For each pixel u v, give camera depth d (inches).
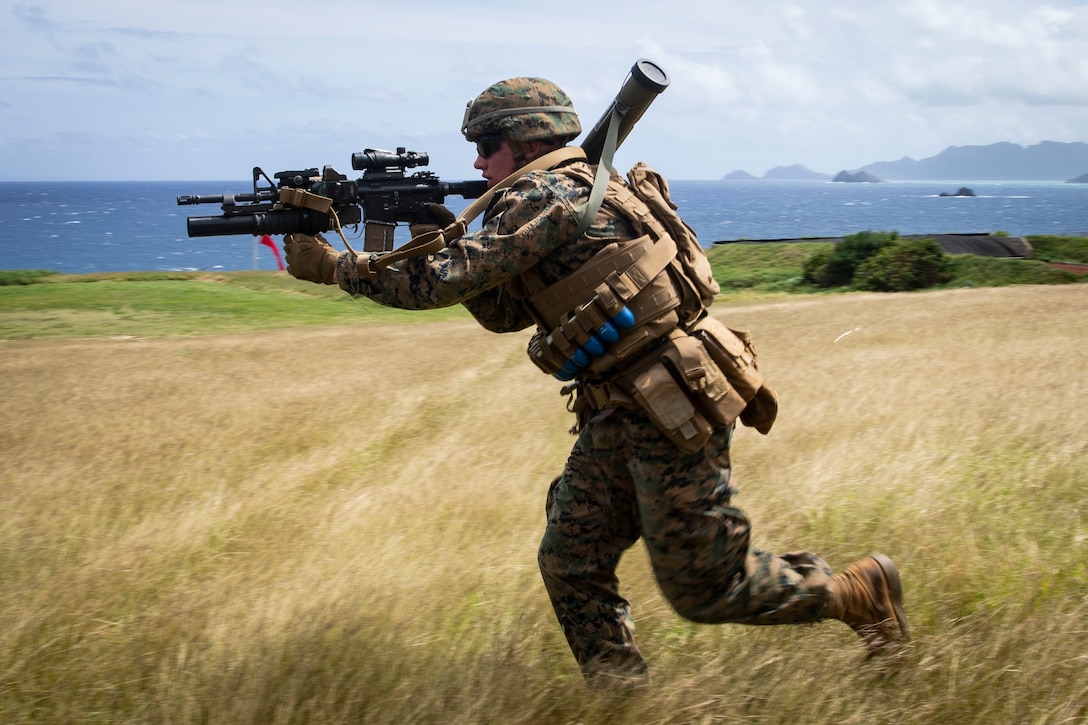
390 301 109.5
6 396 649.0
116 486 282.4
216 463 335.9
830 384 449.1
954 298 1230.3
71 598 151.6
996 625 120.6
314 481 292.5
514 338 1051.3
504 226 107.3
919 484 208.7
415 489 256.1
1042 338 685.3
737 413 111.1
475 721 100.3
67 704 111.1
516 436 371.2
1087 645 112.2
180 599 151.6
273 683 109.1
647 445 110.6
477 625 132.6
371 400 556.7
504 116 114.7
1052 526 175.3
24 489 277.4
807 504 199.3
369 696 105.7
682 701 102.9
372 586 150.6
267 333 1257.4
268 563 178.2
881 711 102.2
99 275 2020.2
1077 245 2260.1
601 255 109.6
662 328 109.7
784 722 100.0
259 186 116.1
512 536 194.2
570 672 123.8
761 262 2314.2
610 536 119.2
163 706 106.0
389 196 118.3
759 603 116.9
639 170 117.4
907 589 142.0
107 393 653.3
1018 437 266.7
